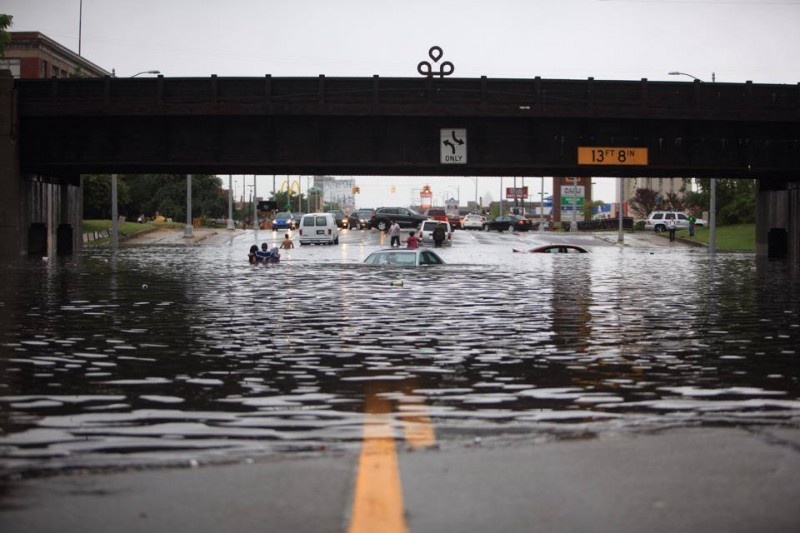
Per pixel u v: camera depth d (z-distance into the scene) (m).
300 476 6.10
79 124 46.28
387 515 5.27
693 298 22.98
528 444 7.04
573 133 45.25
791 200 53.41
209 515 5.30
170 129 45.72
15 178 45.97
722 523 5.16
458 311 19.06
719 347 13.41
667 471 6.19
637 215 127.81
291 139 45.25
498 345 13.57
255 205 95.62
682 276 33.38
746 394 9.51
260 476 6.11
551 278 31.12
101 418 8.23
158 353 12.68
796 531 5.05
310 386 9.99
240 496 5.66
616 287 27.00
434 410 8.61
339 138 45.25
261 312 18.78
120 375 10.77
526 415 8.35
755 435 7.32
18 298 22.42
